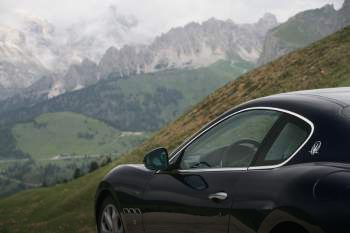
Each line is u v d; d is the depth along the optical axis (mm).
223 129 6590
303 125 5488
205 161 6539
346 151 4938
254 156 5824
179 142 82000
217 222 5832
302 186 4895
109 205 8312
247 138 6102
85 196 72938
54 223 49250
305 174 4984
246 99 83750
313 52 83000
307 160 5184
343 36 82188
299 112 5629
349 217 4375
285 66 85188
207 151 6594
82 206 70562
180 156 7012
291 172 5180
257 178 5527
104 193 8430
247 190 5527
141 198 7332
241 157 6020
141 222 7398
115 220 8180
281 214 4969
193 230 6258
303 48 89812
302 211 4730
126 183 7773
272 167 5500
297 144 5422
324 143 5145
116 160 97062
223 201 5762
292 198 4891
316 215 4594
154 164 7074
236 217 5555
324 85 62250
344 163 4863
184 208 6379
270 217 5105
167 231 6793
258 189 5395
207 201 6000
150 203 7121
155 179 7211
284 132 5668
